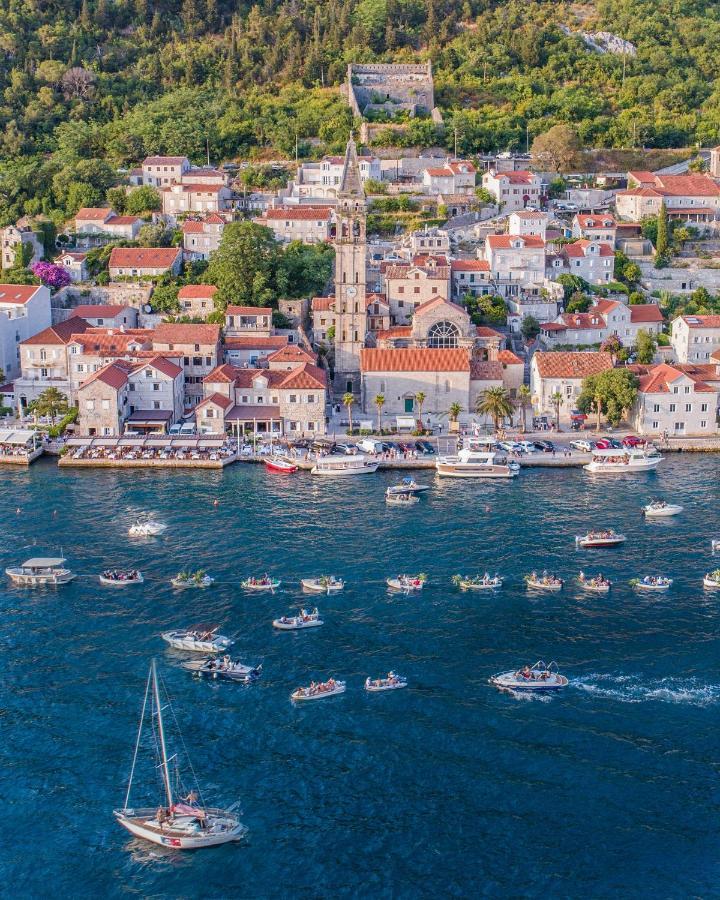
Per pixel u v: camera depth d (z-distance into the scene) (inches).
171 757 4503.0
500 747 4576.8
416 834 4077.3
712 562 6417.3
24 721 4758.9
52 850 4030.5
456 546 6628.9
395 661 5265.8
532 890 3809.1
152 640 5472.4
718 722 4746.6
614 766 4453.7
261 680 5093.5
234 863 3951.8
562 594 5974.4
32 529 6884.8
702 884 3831.2
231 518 7096.5
